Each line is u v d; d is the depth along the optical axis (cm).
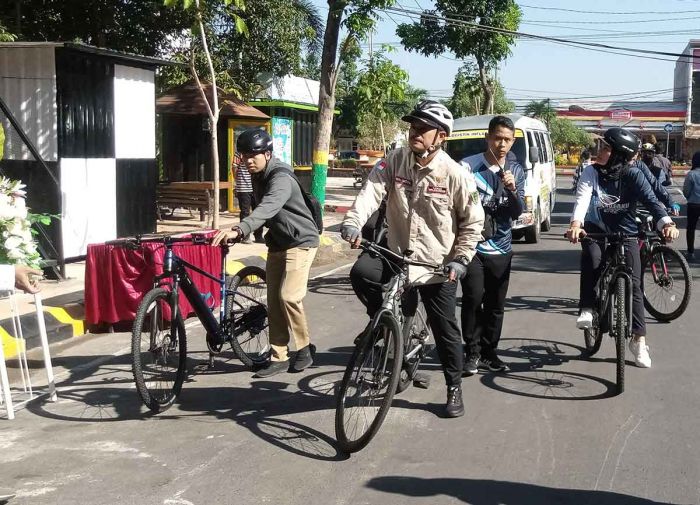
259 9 2012
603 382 611
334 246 1316
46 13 1717
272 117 2064
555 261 1300
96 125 1155
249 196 1412
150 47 1838
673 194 2992
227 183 1769
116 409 552
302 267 611
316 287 1039
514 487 420
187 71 1953
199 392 589
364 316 862
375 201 512
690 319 841
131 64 1227
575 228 612
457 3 2491
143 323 532
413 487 420
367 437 450
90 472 440
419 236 514
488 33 2481
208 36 1923
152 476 434
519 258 1338
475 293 607
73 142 1105
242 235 550
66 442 487
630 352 701
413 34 2559
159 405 539
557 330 789
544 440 488
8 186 544
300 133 2236
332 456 462
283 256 616
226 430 507
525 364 663
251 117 1909
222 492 413
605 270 639
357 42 1383
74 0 1669
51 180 1038
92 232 1159
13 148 1084
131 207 1249
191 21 1758
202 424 519
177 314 555
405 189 512
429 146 495
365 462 454
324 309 898
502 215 605
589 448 475
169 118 1912
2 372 527
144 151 1278
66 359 693
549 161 1917
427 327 591
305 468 445
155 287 555
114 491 414
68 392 594
